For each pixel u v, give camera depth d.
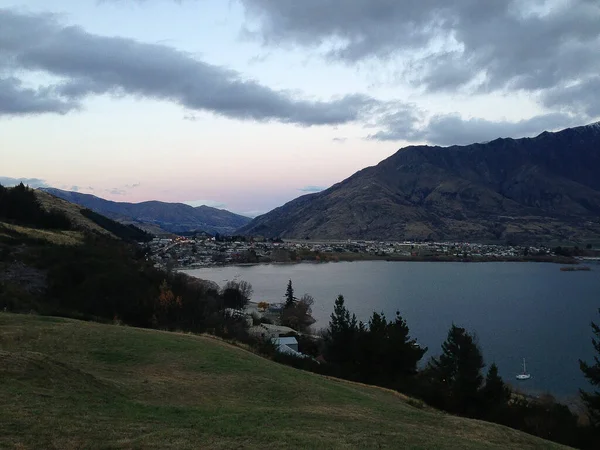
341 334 47.50
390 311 110.06
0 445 10.84
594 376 36.94
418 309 113.12
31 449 10.91
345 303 120.94
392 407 24.12
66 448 11.30
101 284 54.03
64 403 14.71
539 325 95.62
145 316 51.47
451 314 107.06
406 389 37.97
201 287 89.56
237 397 20.89
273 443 13.51
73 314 40.09
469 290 148.25
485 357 72.38
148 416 15.15
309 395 23.09
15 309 38.38
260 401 20.77
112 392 17.58
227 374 24.52
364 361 43.25
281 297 130.50
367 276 191.00
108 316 47.78
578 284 165.12
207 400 19.50
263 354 40.34
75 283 53.91
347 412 20.56
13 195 88.81
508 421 32.38
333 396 24.02
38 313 38.44
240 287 116.44
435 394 36.59
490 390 35.88
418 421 21.52
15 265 52.94
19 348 23.20
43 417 12.98
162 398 18.56
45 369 17.05
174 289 64.25
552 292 144.12
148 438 12.72
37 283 49.94
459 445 16.81
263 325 76.00
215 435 13.81
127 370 22.58
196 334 40.69
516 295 137.50
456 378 37.25
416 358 43.78
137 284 58.75
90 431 12.62
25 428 12.04
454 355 41.38
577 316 104.88
